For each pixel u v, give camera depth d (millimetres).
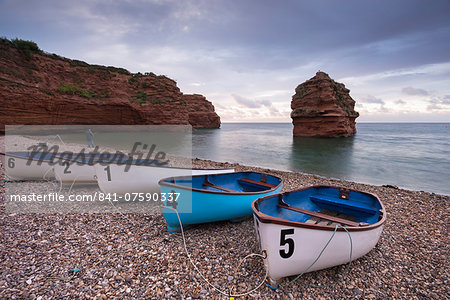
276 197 5301
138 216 6434
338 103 46750
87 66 47688
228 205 5449
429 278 4129
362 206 5512
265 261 3613
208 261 4344
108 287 3574
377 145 34531
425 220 7051
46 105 33188
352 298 3547
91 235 5230
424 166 18672
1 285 3521
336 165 19062
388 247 5246
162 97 53906
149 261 4285
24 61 35906
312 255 3721
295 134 51094
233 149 30109
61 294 3395
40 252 4480
